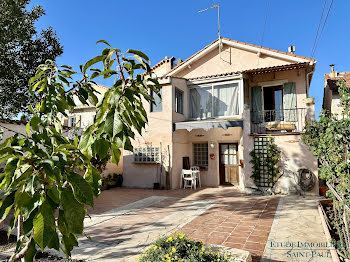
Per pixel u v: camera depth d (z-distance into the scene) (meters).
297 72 12.11
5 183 1.34
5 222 6.31
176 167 12.69
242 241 5.12
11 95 8.47
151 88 1.77
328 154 4.92
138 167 13.23
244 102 12.15
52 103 1.92
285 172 10.27
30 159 1.35
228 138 13.02
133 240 5.27
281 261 4.16
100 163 9.71
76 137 2.02
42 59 9.17
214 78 13.01
